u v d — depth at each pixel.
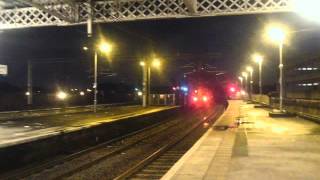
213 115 56.59
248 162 13.82
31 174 16.97
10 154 18.34
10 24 26.06
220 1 22.70
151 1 23.91
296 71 65.38
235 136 22.64
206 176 12.14
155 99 87.44
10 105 57.38
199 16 23.03
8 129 33.41
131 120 37.09
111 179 16.45
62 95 78.38
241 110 52.62
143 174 16.89
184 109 68.69
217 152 17.41
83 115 53.72
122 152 23.97
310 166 13.02
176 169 13.51
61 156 22.12
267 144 18.52
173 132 36.59
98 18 24.77
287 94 73.31
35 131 31.61
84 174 17.30
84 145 26.12
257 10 22.28
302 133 23.23
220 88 90.00
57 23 25.31
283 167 12.87
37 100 78.94
